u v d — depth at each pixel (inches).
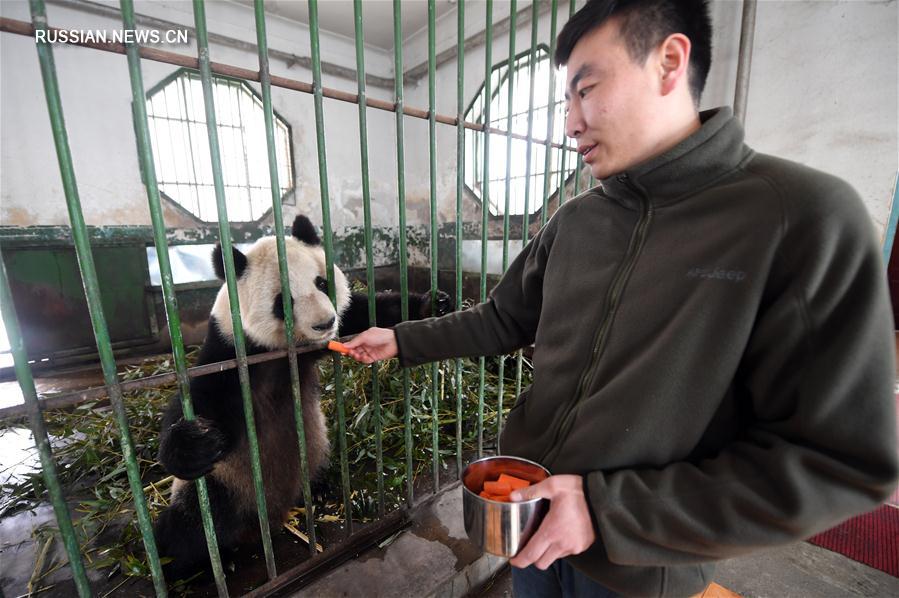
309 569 78.6
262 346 86.5
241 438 80.9
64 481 123.0
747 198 34.2
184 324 250.1
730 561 92.1
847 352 28.3
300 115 294.4
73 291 218.1
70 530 47.7
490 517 35.7
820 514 27.8
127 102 227.0
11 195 202.1
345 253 326.0
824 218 29.9
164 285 50.1
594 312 42.2
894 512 103.3
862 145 147.8
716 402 34.9
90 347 224.8
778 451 29.7
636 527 32.4
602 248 43.6
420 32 313.0
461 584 82.9
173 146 249.3
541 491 35.1
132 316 233.9
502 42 267.4
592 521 33.7
